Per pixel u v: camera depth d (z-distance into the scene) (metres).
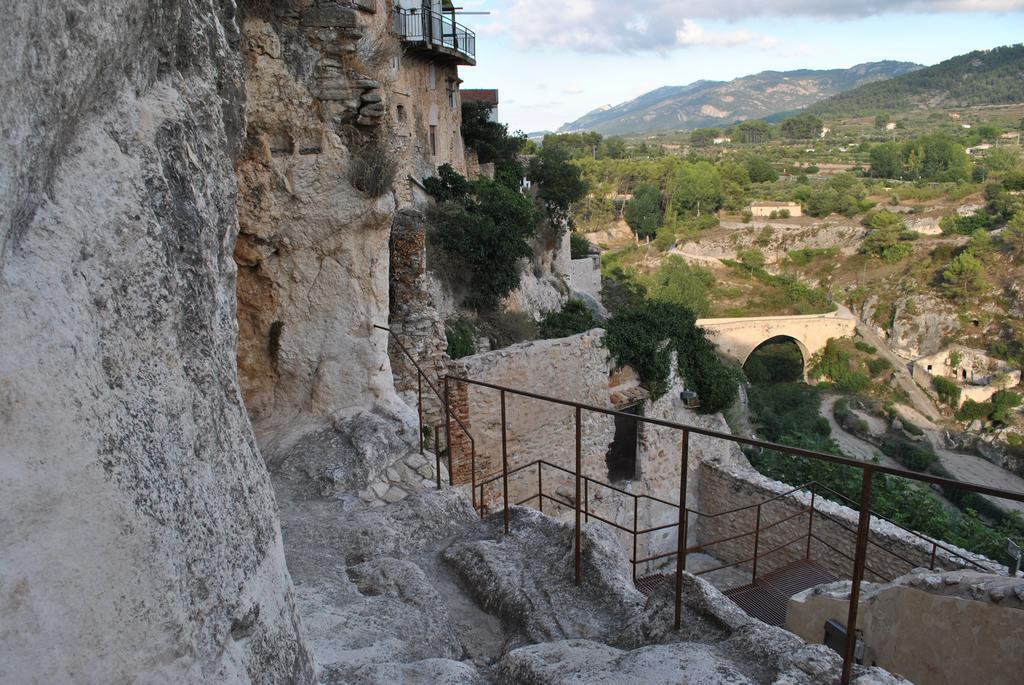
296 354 6.59
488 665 3.78
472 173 32.12
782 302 70.25
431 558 4.97
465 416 12.00
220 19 3.37
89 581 1.58
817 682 2.90
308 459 5.99
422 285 10.74
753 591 10.55
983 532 13.07
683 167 99.31
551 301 28.05
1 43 1.40
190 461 2.04
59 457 1.53
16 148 1.47
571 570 4.46
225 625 2.01
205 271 2.35
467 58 28.27
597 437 15.02
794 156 161.00
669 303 17.98
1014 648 4.89
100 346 1.77
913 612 5.56
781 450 3.01
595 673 3.12
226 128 3.14
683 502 3.45
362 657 3.42
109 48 1.94
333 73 6.11
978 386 56.69
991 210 78.75
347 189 6.29
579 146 136.50
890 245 76.81
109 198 1.92
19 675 1.42
